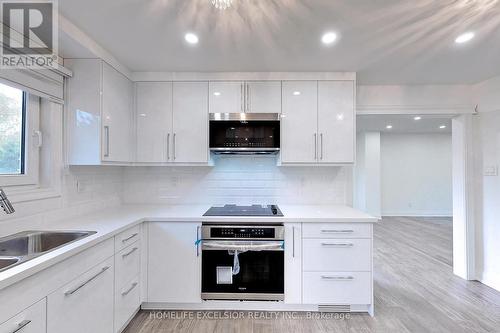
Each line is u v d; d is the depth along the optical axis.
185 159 2.55
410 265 3.48
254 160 2.89
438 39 1.91
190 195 2.89
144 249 2.23
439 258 3.76
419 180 6.98
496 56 2.20
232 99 2.54
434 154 6.97
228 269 2.22
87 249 1.48
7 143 1.72
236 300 2.27
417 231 5.41
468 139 3.01
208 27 1.74
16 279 1.00
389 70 2.51
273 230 2.20
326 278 2.21
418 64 2.36
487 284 2.87
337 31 1.79
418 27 1.74
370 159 6.61
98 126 2.04
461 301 2.51
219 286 2.23
